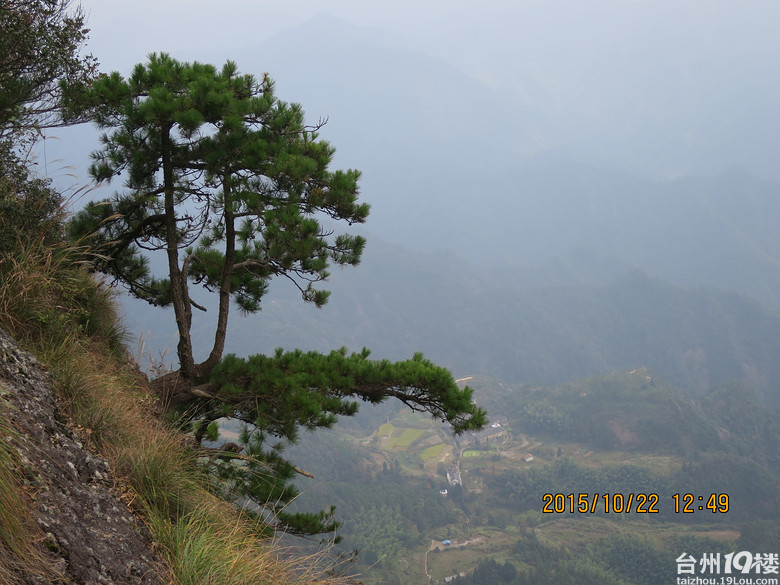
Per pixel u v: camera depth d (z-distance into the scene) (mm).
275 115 6262
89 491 3045
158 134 6133
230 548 3428
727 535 138125
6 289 4633
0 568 2137
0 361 3469
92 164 6176
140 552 2957
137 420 4449
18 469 2619
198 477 4309
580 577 111625
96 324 6062
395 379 6312
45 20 5723
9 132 5664
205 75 6168
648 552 120750
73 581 2398
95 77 5988
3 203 5230
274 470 5566
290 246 6270
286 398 5785
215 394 6176
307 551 3775
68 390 3924
